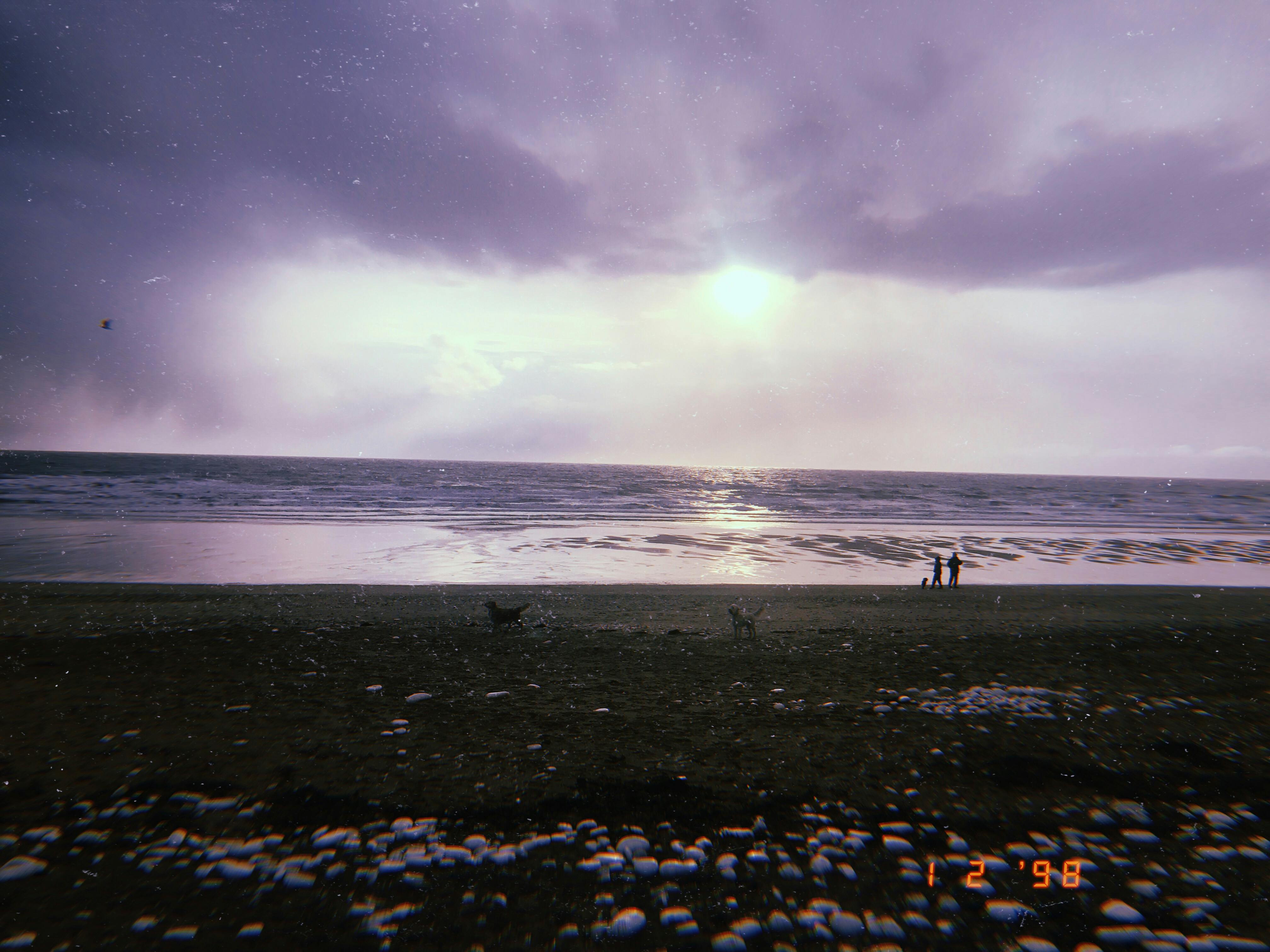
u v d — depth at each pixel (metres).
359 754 4.95
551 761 4.88
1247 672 8.05
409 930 2.94
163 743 5.12
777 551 27.77
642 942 2.90
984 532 38.88
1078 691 6.96
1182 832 3.94
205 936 2.86
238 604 12.73
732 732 5.53
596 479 115.31
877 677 7.55
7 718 5.66
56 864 3.38
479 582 19.02
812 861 3.56
